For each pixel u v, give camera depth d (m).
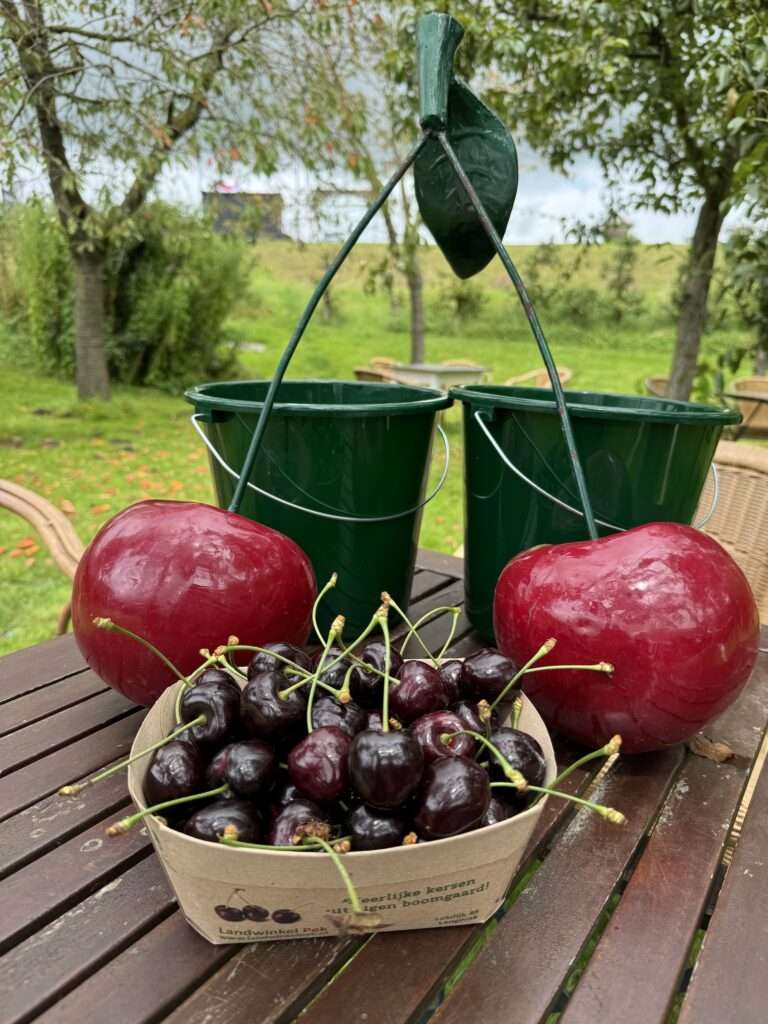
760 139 2.48
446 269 13.28
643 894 0.72
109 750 0.92
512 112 3.69
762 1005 0.60
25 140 4.20
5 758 0.90
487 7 3.40
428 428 1.22
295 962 0.62
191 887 0.59
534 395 1.42
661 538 0.89
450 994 0.60
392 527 1.21
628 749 0.91
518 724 0.76
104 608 0.90
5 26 4.08
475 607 1.27
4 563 3.10
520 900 0.70
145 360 7.67
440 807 0.58
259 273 14.87
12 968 0.61
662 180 3.76
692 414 1.02
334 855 0.54
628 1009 0.59
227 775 0.63
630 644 0.83
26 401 6.48
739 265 3.21
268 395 1.05
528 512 1.13
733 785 0.90
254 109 4.96
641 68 3.27
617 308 12.19
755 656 0.90
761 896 0.72
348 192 5.71
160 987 0.60
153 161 4.62
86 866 0.73
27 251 7.38
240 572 0.90
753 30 2.58
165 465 4.67
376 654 0.76
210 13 4.10
